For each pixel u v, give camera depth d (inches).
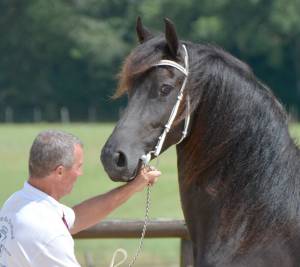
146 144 359.3
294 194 367.2
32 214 336.2
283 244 362.0
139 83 364.5
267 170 365.7
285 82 4680.1
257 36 4532.5
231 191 368.5
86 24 4820.4
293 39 4571.9
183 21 4682.6
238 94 367.6
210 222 373.4
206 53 371.2
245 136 366.6
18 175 1785.2
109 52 4744.1
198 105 367.6
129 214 1225.4
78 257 920.3
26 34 4763.8
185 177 376.2
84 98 4776.1
